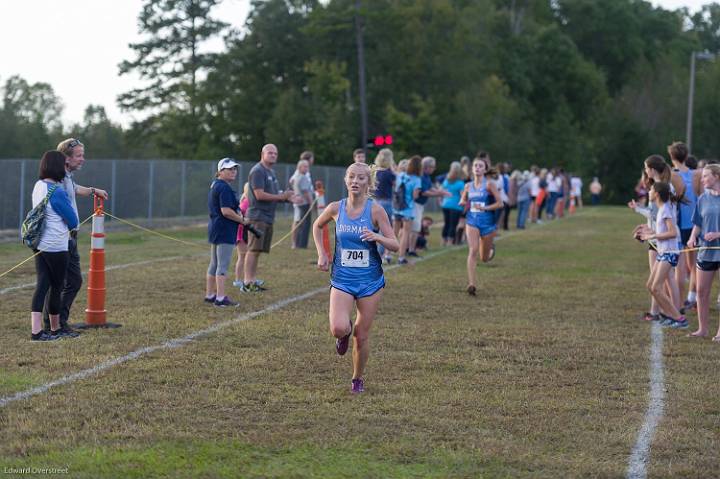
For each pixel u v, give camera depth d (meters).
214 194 12.00
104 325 10.41
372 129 73.12
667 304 11.30
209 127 66.62
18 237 25.88
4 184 27.75
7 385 7.65
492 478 5.75
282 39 70.38
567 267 18.27
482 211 13.91
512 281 15.64
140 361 8.65
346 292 7.57
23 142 57.88
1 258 18.19
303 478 5.71
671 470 5.90
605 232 29.97
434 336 10.31
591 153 86.31
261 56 68.69
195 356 8.93
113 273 15.55
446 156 72.12
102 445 6.21
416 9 72.38
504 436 6.59
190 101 63.47
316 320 11.10
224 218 12.02
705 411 7.36
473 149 73.00
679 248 11.40
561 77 91.12
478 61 76.06
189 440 6.36
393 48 72.69
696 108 88.44
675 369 8.90
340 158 62.81
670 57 96.12
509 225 34.19
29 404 7.10
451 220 23.20
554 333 10.71
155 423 6.72
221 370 8.38
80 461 5.89
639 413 7.26
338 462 6.00
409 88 73.69
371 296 7.60
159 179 33.09
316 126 63.31
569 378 8.41
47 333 9.71
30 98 69.38
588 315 12.16
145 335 9.93
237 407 7.21
